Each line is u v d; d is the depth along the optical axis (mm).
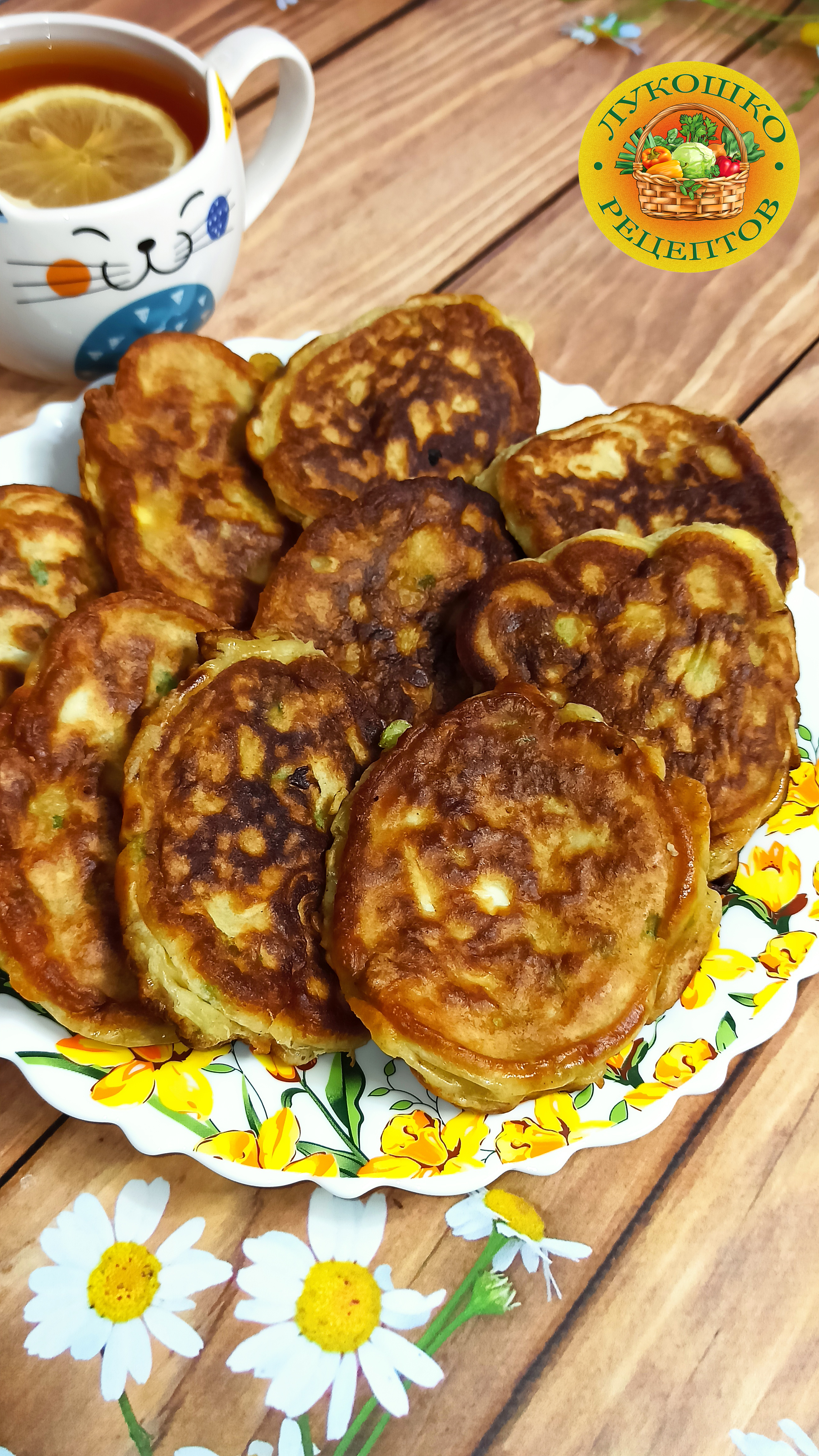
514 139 492
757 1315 279
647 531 339
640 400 426
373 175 474
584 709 301
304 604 314
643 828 285
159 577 311
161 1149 259
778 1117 302
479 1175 264
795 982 293
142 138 353
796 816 315
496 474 341
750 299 458
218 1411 259
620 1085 279
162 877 268
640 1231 286
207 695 284
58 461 342
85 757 284
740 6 542
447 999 266
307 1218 280
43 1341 261
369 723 310
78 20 355
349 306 436
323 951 284
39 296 336
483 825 284
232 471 341
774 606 316
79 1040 267
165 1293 268
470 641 315
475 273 452
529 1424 264
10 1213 274
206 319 389
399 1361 268
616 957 276
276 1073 274
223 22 496
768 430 421
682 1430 266
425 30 519
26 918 267
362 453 336
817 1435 267
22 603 305
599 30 525
